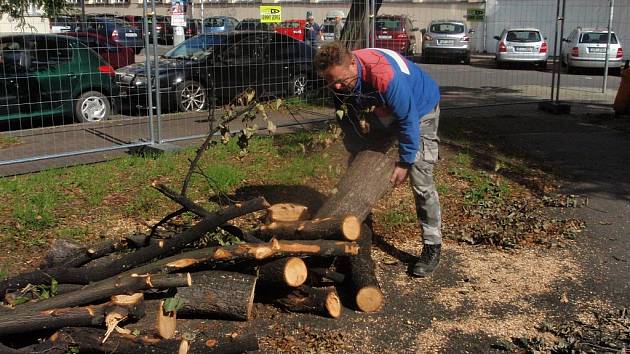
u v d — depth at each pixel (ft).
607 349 12.33
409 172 15.01
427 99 14.51
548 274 15.96
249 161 25.05
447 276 15.72
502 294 14.85
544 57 78.02
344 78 13.24
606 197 22.36
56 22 44.91
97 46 44.65
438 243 15.74
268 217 14.58
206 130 32.78
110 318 10.52
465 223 19.40
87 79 35.99
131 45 47.73
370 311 13.71
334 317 13.42
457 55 82.74
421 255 15.98
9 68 33.32
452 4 96.84
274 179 22.39
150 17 34.63
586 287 15.29
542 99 48.98
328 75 13.30
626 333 13.07
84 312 10.72
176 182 22.00
